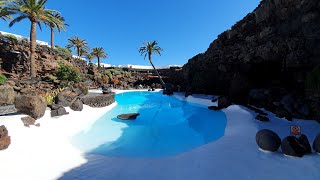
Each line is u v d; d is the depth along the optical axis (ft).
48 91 54.70
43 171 21.59
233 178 19.07
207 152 26.14
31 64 72.02
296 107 39.75
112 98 72.59
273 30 54.44
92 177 20.66
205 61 95.81
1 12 68.59
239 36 71.46
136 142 35.04
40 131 31.96
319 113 35.37
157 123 50.37
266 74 59.06
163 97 102.12
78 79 81.97
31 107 34.14
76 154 27.58
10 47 76.18
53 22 78.59
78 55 154.30
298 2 44.73
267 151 24.03
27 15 71.61
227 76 76.54
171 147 32.40
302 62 44.52
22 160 22.98
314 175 18.10
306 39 43.52
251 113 44.75
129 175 21.07
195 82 95.40
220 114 53.93
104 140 35.60
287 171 19.29
